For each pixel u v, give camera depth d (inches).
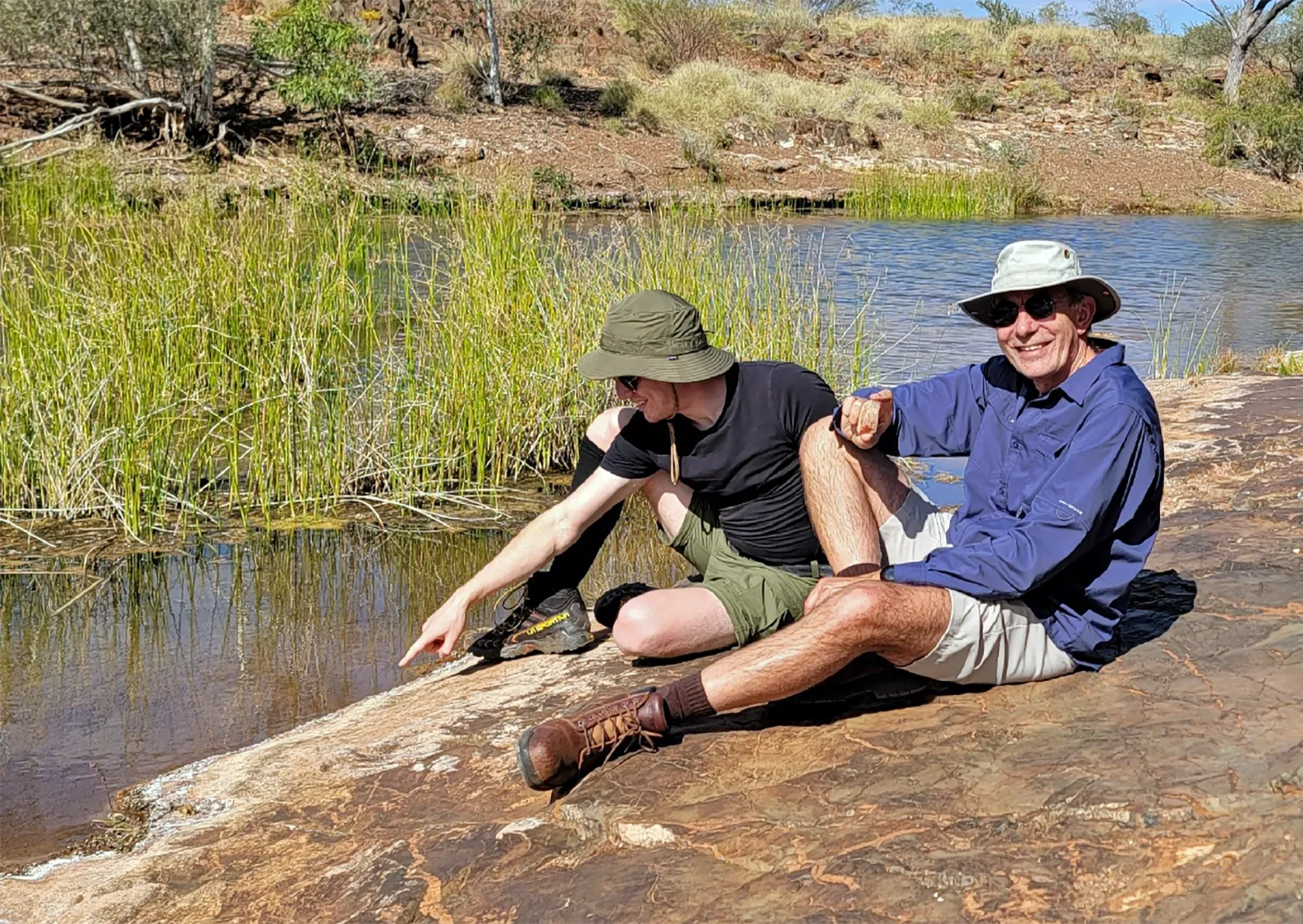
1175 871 96.0
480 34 1167.6
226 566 233.3
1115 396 119.4
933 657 122.4
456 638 151.6
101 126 786.8
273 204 425.7
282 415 269.6
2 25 808.3
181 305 309.7
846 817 110.3
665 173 998.4
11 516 254.7
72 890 126.2
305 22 853.2
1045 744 116.2
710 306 323.3
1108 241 836.6
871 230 852.6
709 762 123.0
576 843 116.6
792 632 120.8
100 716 172.4
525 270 314.7
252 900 119.7
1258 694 121.6
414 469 275.7
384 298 401.1
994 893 96.9
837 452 140.0
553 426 303.0
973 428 135.0
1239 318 550.3
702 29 1358.3
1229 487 215.9
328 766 146.5
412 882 115.1
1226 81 1469.0
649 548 248.5
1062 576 126.0
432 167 876.6
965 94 1368.1
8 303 302.5
